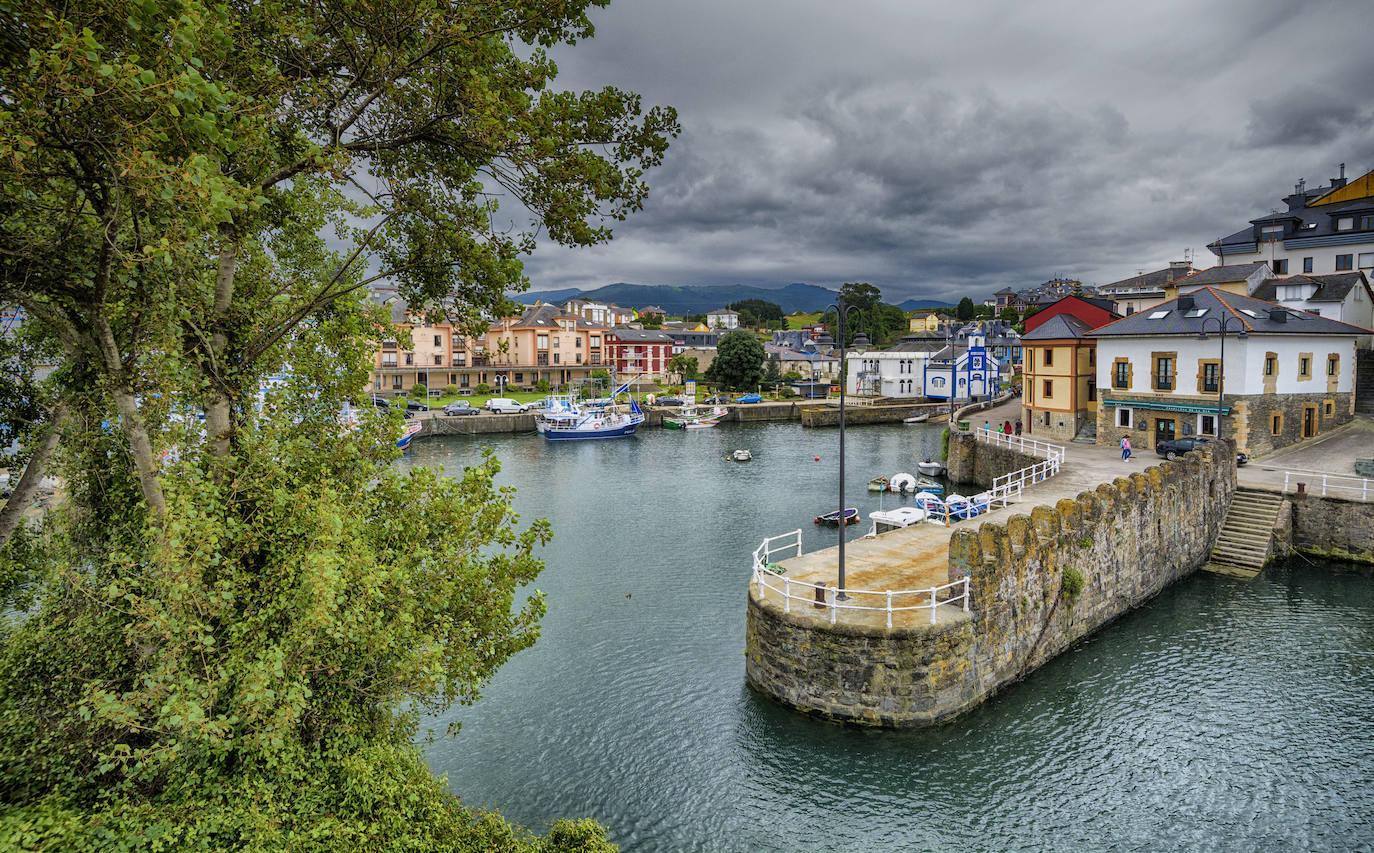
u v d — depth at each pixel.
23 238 9.51
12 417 12.30
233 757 10.62
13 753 9.86
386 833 10.31
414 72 11.55
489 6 11.09
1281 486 36.47
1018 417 77.94
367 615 11.23
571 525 44.69
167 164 8.48
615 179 12.83
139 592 11.05
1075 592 24.55
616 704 22.59
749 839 16.94
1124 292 68.19
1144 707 21.44
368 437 13.41
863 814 17.52
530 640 13.73
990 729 20.14
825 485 56.72
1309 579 31.64
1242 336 42.47
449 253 13.22
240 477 11.42
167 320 10.52
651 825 17.48
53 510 12.72
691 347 153.50
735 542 40.44
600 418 90.88
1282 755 19.30
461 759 20.06
